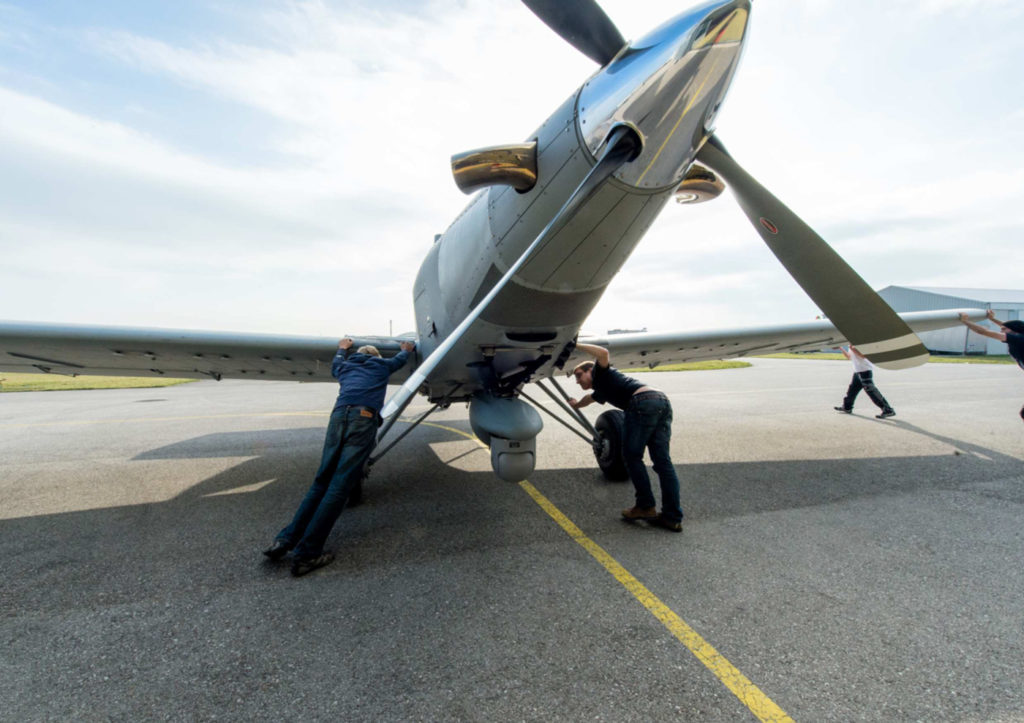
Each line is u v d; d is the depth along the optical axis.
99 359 4.33
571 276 2.78
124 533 3.16
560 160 2.51
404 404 2.47
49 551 2.87
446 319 3.59
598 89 2.35
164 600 2.29
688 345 5.36
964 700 1.56
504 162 2.58
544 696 1.61
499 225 2.89
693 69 2.14
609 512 3.50
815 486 4.00
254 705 1.59
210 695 1.64
